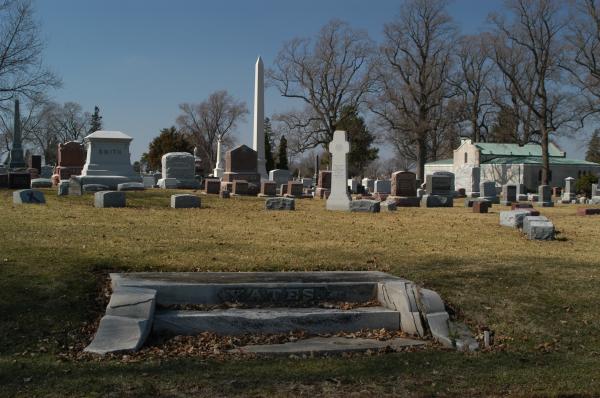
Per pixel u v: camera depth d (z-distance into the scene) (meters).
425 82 68.62
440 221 19.72
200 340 7.96
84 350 7.27
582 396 6.64
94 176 32.72
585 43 57.09
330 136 69.31
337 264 11.30
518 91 64.06
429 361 7.51
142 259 10.84
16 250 10.77
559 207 35.16
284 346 7.88
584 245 15.18
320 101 68.69
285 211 22.34
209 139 113.38
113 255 10.97
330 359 7.44
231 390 6.29
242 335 8.24
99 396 5.95
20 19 42.94
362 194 44.16
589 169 82.50
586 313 9.44
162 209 20.80
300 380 6.66
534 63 64.19
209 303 8.84
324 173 38.09
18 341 7.41
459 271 11.10
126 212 18.69
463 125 88.06
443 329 8.55
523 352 8.11
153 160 82.06
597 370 7.45
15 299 8.38
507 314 9.29
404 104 68.94
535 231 15.80
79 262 10.20
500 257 12.55
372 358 7.52
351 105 69.62
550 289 10.30
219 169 56.06
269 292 9.05
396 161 128.62
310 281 9.48
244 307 8.88
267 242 13.42
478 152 78.50
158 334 8.02
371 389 6.52
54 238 12.42
